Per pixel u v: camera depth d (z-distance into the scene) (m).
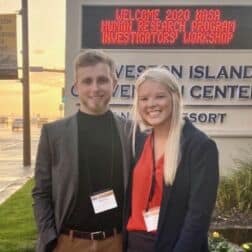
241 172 6.29
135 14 6.81
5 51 14.73
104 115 2.66
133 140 2.45
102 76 2.61
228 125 6.91
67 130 2.59
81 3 6.81
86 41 6.84
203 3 6.78
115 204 2.59
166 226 2.15
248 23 6.79
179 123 2.21
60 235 2.63
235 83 6.86
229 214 5.51
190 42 6.83
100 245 2.58
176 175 2.14
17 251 5.03
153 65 6.86
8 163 16.34
